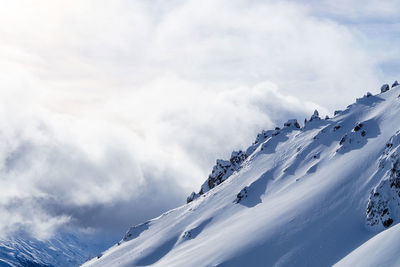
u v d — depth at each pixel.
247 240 111.88
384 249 70.31
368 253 73.50
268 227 113.62
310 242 97.81
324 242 95.25
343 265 76.75
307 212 110.81
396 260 64.12
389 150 110.56
